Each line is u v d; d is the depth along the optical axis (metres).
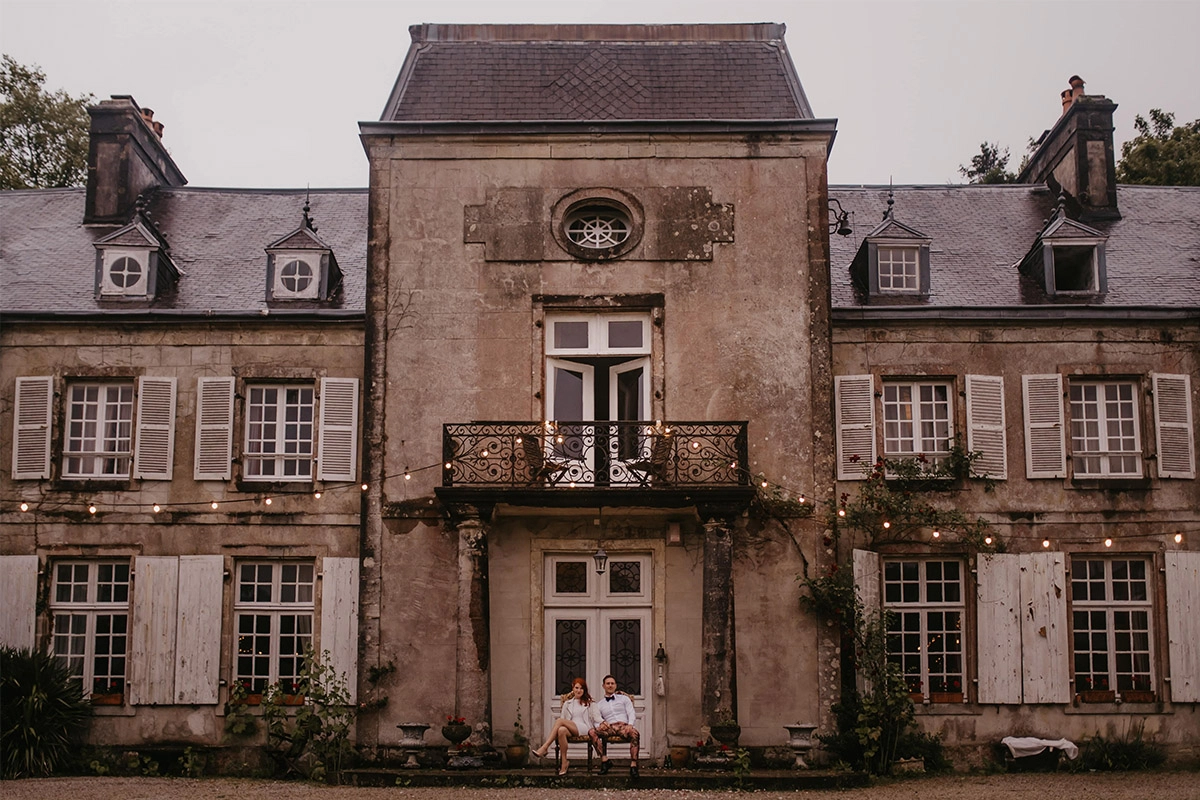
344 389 18.97
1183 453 18.78
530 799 14.66
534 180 18.39
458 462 17.14
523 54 19.61
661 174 18.38
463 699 16.48
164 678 18.33
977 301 19.53
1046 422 18.80
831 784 15.64
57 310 19.19
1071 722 18.17
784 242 18.19
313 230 20.14
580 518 17.69
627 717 16.03
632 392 18.12
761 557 17.50
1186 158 29.03
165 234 21.53
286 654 18.62
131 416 19.14
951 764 17.91
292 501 18.73
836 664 17.23
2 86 30.34
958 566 18.64
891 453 18.94
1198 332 19.11
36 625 18.55
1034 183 23.11
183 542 18.72
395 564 17.58
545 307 18.09
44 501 18.81
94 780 16.52
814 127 18.33
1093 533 18.58
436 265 18.19
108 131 22.00
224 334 19.25
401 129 18.42
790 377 17.84
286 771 17.28
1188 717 18.20
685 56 19.62
